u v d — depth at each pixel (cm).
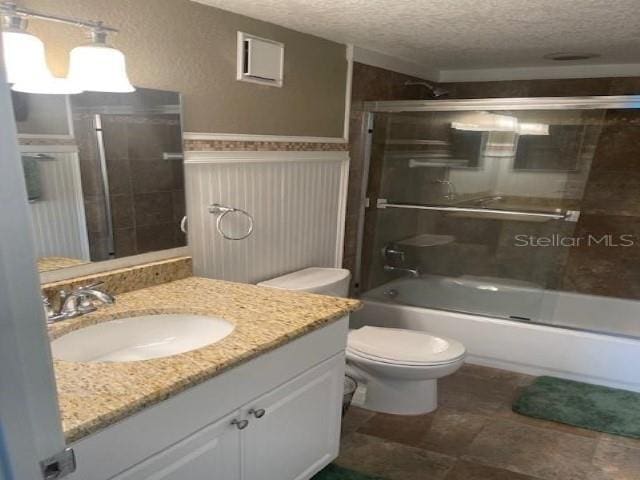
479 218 335
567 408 243
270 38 221
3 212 49
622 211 321
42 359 56
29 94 136
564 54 288
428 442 216
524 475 195
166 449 114
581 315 335
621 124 312
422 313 305
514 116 298
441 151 323
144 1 166
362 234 316
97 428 96
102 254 165
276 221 244
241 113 214
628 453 210
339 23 220
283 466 158
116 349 153
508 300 323
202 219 202
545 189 319
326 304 166
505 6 187
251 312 157
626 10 189
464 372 284
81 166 153
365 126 300
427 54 299
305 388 159
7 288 50
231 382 128
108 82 145
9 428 53
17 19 126
